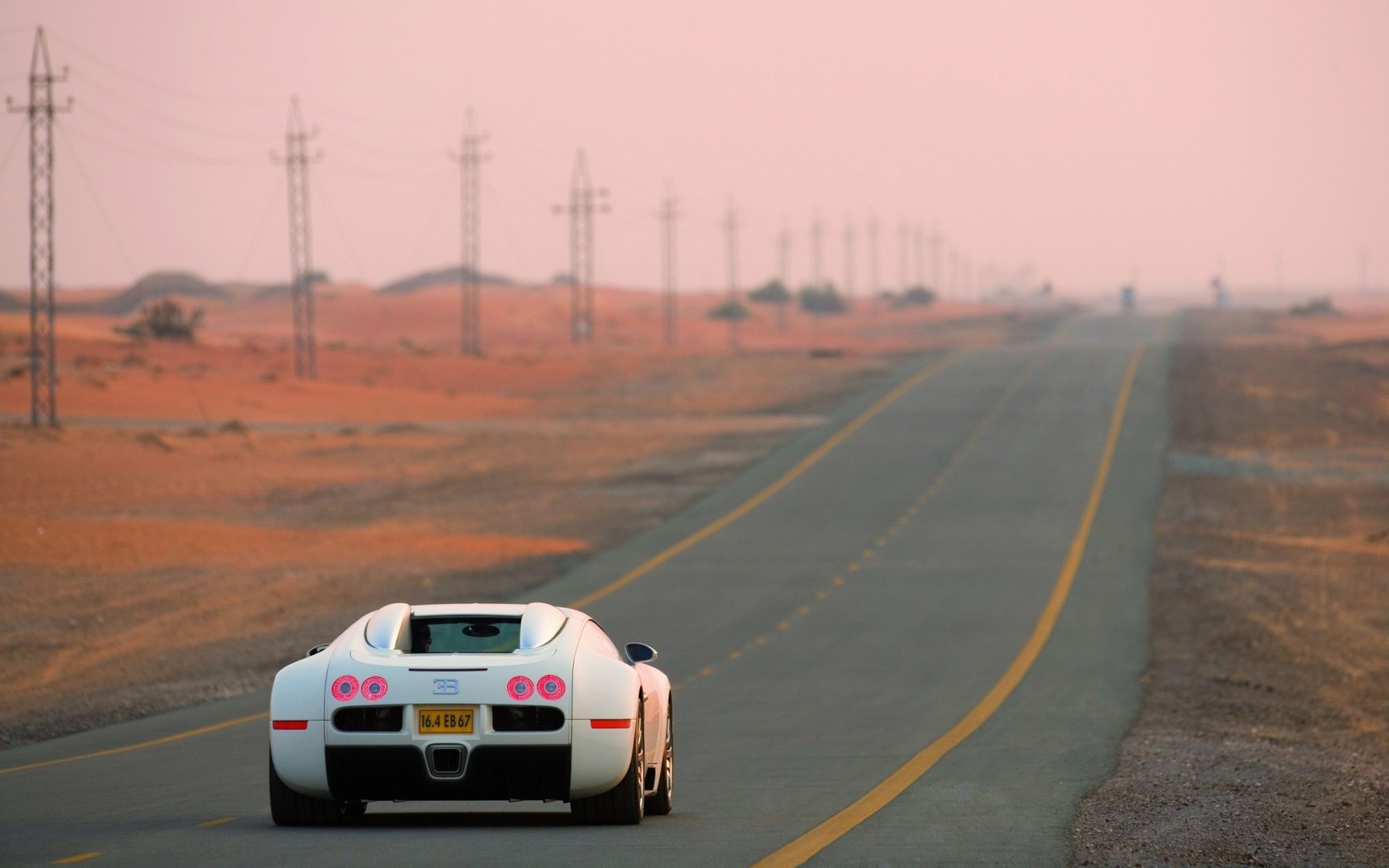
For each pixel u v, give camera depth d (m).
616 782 35.03
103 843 34.50
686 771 51.94
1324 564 136.12
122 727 66.25
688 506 177.38
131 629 99.50
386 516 173.88
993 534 154.00
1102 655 92.88
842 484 193.12
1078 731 63.97
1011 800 44.12
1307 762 57.94
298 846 33.31
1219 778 51.19
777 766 53.19
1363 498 182.38
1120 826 39.41
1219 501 177.62
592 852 32.69
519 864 31.00
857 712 70.31
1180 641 98.69
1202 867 34.19
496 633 36.62
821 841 35.38
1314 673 88.50
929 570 132.12
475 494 193.12
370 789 34.22
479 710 33.94
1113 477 195.88
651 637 99.94
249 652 91.12
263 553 139.88
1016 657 91.62
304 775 34.22
